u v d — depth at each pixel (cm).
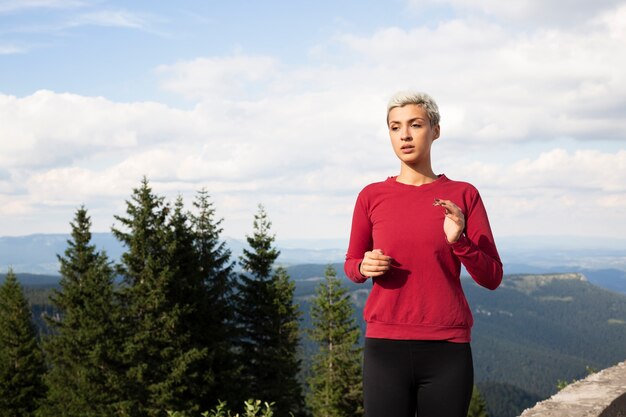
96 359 2442
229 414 541
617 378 395
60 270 3331
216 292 2864
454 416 219
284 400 2819
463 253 217
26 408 3491
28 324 3731
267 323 2872
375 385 228
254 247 2955
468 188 240
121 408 2322
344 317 3359
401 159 241
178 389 2344
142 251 2559
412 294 226
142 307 2502
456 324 223
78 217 3369
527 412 338
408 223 230
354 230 255
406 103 238
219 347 2544
